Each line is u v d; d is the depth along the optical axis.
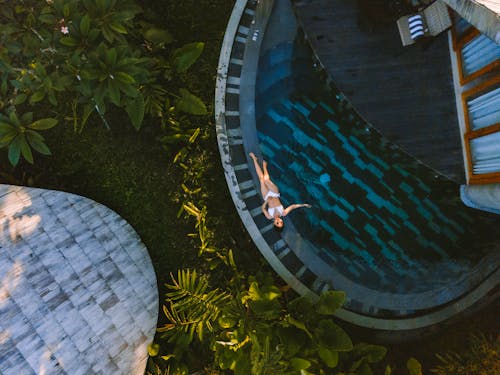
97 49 7.60
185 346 8.84
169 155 9.70
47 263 8.07
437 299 9.88
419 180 10.09
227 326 8.12
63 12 7.64
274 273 9.76
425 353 9.84
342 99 9.70
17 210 8.13
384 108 8.76
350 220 10.15
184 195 9.67
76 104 9.34
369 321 9.69
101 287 8.48
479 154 8.30
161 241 9.60
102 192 9.46
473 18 6.00
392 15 8.49
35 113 9.23
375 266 10.02
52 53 7.97
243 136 9.86
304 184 10.12
